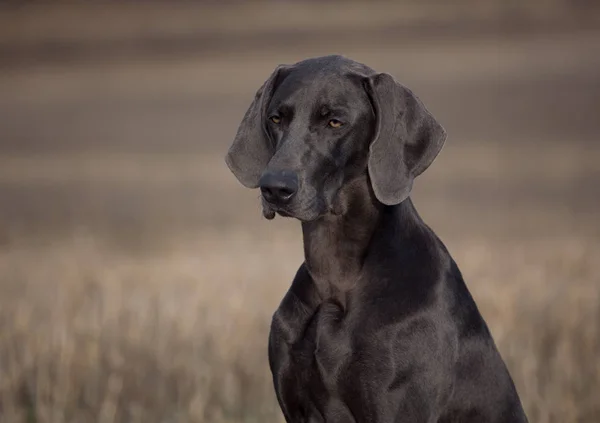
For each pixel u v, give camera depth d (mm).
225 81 56781
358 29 69375
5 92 55688
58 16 79688
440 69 53281
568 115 41719
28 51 67812
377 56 57969
